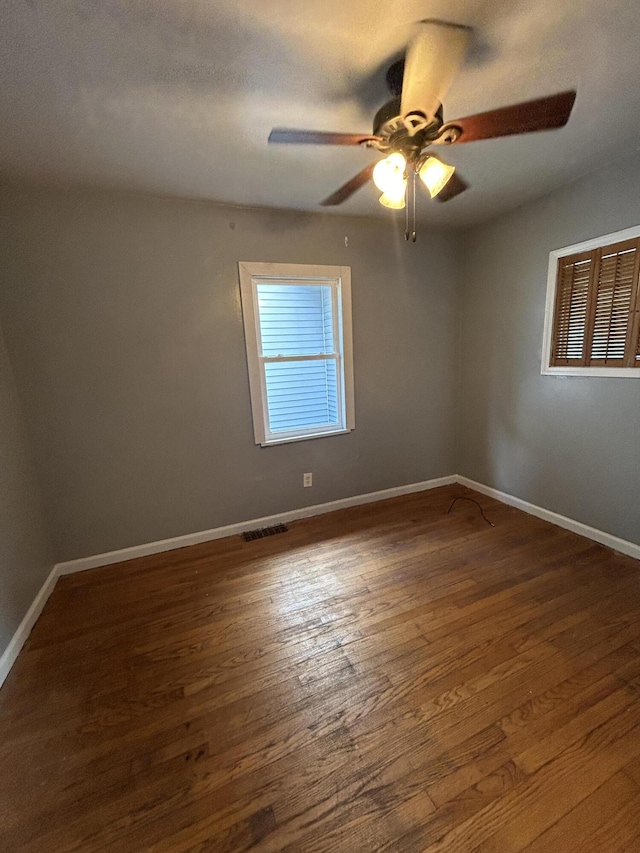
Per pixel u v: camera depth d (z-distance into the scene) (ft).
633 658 5.22
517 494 10.20
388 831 3.47
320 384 10.22
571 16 3.75
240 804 3.72
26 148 5.69
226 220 8.25
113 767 4.11
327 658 5.46
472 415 11.38
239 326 8.73
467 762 4.01
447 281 10.93
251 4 3.48
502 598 6.58
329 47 4.01
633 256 7.01
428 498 11.19
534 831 3.42
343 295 9.62
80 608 6.84
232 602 6.83
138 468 8.32
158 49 3.96
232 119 5.21
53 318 7.27
